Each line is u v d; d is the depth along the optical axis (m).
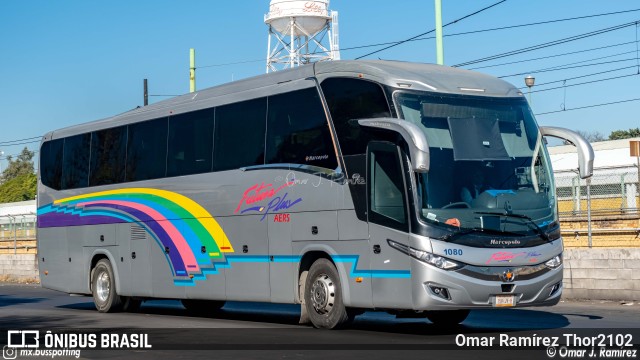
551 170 15.33
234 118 18.23
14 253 45.25
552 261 14.76
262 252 17.19
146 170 20.94
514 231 14.42
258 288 17.31
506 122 15.15
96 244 22.59
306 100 16.34
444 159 14.37
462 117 14.79
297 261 16.34
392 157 14.48
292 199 16.47
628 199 25.25
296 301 16.42
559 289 14.95
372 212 14.80
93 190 22.83
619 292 22.12
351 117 15.30
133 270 21.27
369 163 14.91
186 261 19.42
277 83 17.17
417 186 14.11
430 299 13.90
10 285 40.31
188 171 19.47
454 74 15.52
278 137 16.95
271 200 16.98
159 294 20.33
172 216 19.91
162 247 20.23
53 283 24.22
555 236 14.89
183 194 19.56
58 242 24.12
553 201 15.12
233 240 17.97
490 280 14.12
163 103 20.83
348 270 15.24
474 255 14.05
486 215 14.29
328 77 15.92
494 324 17.08
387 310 15.61
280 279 16.75
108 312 22.25
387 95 14.67
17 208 61.16
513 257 14.32
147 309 23.81
